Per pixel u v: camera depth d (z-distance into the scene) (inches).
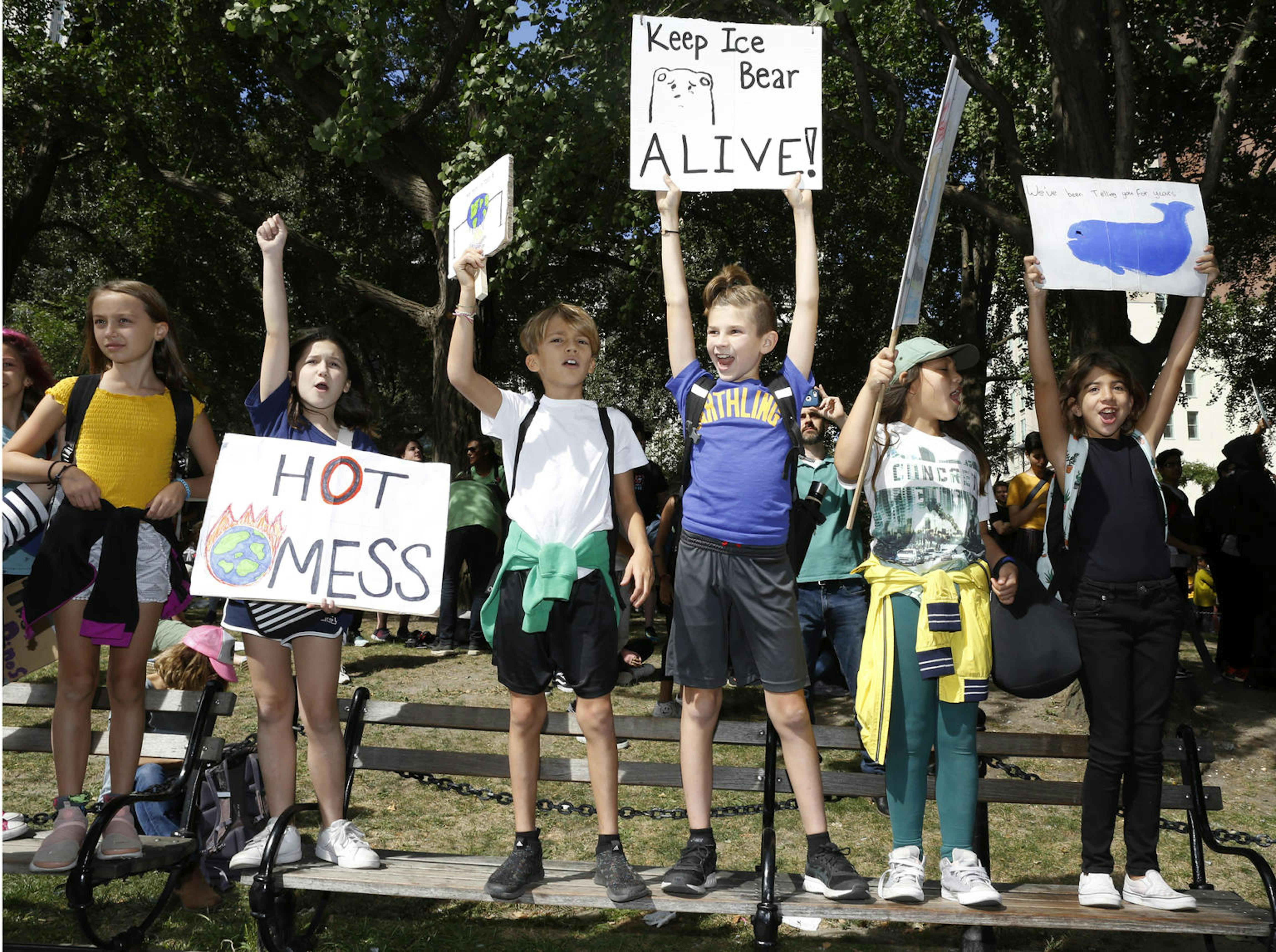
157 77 552.7
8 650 148.1
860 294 773.9
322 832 131.4
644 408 922.7
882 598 127.0
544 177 400.8
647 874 127.9
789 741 123.0
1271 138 461.1
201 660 160.7
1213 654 382.0
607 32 391.2
